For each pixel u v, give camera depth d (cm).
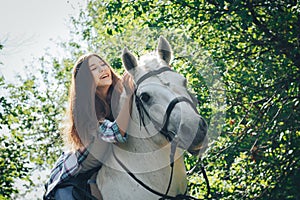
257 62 1094
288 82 1004
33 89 1545
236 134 1015
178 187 530
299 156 981
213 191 1009
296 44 1059
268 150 995
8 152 1397
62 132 558
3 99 1454
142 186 525
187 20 1127
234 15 1095
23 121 1480
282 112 995
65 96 1538
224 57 1105
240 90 1086
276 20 1086
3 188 1360
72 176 550
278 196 972
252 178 992
